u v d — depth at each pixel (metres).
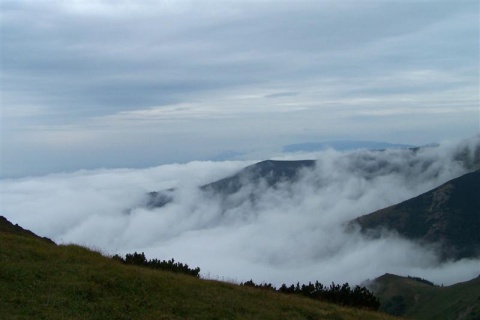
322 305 15.33
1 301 10.00
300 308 14.05
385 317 15.42
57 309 10.20
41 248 15.15
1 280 11.12
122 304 11.29
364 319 14.46
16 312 9.62
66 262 13.97
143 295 12.27
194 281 14.96
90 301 11.07
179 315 11.51
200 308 12.21
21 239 16.17
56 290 11.22
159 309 11.57
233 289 15.02
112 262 15.48
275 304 14.06
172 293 12.95
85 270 13.26
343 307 15.95
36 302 10.31
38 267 12.65
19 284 11.12
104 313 10.52
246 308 12.98
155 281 13.59
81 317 10.04
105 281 12.45
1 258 12.92
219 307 12.55
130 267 15.28
